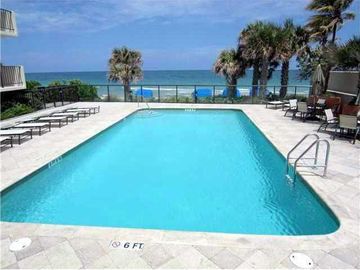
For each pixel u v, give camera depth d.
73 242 3.32
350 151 6.96
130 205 5.09
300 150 7.09
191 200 5.25
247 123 11.91
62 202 5.20
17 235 3.47
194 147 8.58
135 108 14.39
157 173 6.59
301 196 5.33
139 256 3.07
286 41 16.52
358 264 2.93
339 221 3.79
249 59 18.81
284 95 15.84
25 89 13.23
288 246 3.21
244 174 6.46
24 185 5.53
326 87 12.68
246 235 3.43
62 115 10.81
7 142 7.95
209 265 2.92
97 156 7.82
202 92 16.33
